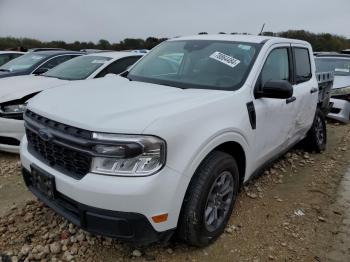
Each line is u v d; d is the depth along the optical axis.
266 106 3.73
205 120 2.93
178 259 3.04
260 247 3.28
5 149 5.22
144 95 3.17
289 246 3.32
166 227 2.71
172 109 2.81
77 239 3.25
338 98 8.41
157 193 2.58
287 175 5.02
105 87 3.52
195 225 2.92
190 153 2.74
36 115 3.07
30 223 3.48
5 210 3.75
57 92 3.40
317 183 4.79
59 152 2.80
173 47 4.40
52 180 2.79
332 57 10.70
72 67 6.88
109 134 2.52
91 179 2.56
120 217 2.54
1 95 5.26
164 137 2.59
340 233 3.57
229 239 3.36
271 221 3.72
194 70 3.88
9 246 3.16
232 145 3.37
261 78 3.77
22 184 4.38
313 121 5.58
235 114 3.25
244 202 4.10
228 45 4.08
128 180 2.52
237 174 3.41
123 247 3.16
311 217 3.86
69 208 2.79
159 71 4.09
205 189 2.93
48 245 3.16
